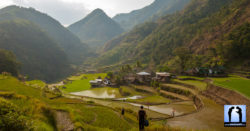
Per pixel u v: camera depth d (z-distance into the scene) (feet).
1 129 26.17
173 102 157.07
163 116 108.27
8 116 28.78
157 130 50.11
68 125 46.11
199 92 166.09
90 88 346.33
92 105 105.19
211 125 77.15
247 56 279.28
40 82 262.88
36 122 38.42
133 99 199.82
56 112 56.39
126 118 84.89
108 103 178.81
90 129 49.37
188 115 97.09
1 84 128.06
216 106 114.62
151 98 200.64
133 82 334.44
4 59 383.45
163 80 271.08
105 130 52.19
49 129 39.17
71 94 272.10
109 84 370.12
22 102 56.24
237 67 268.82
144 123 38.99
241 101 101.86
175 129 51.49
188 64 383.04
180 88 204.54
